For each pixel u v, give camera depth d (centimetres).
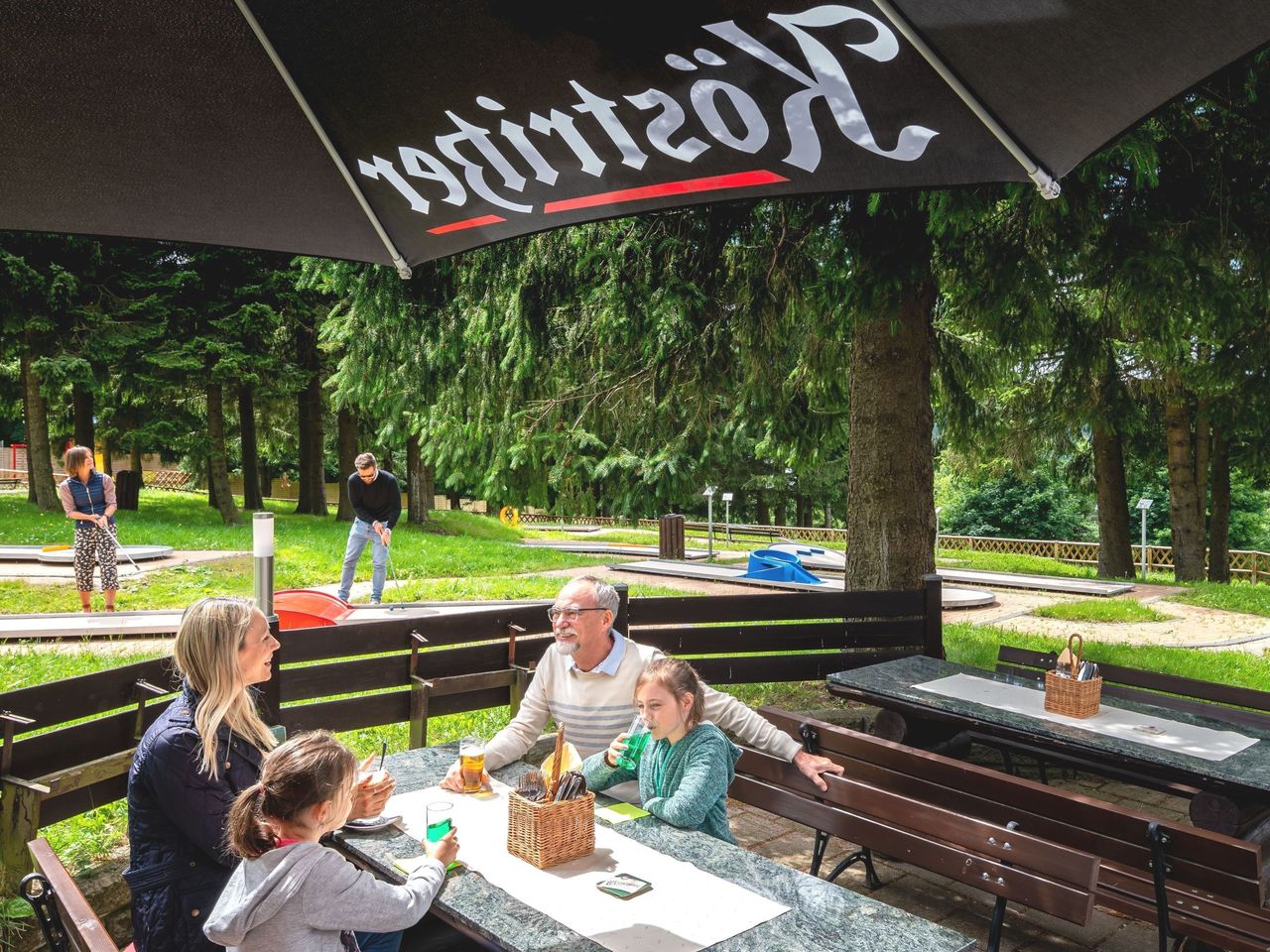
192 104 249
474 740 414
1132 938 425
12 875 364
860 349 792
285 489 4284
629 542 2747
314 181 275
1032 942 421
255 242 294
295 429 3181
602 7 204
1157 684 573
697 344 855
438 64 232
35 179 258
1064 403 1470
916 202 629
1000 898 355
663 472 896
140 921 281
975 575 1867
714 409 948
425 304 919
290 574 1464
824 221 696
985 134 207
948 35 188
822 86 207
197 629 288
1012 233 710
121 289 2117
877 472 783
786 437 1009
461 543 2109
